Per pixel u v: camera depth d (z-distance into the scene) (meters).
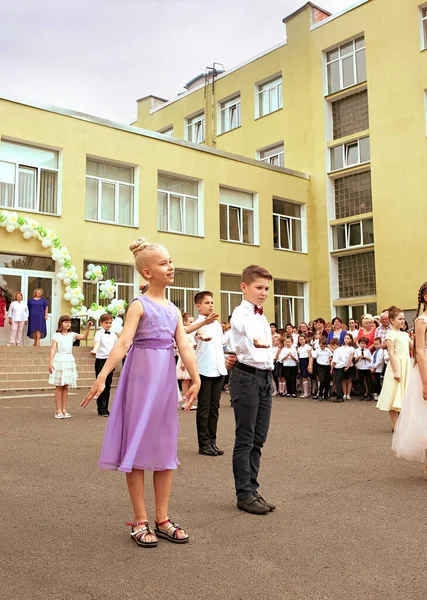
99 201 19.41
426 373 5.20
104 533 3.72
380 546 3.48
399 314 8.09
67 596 2.76
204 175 21.81
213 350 6.64
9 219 16.58
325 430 8.44
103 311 17.62
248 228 23.42
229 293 22.47
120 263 19.47
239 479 4.30
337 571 3.09
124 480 5.20
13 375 14.84
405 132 21.47
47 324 17.83
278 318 23.69
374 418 9.93
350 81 23.78
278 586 2.89
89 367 16.31
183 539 3.55
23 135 17.52
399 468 5.78
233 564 3.19
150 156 20.36
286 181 24.17
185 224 21.59
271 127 26.48
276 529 3.82
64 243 18.12
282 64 26.14
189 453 6.62
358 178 23.45
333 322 14.94
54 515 4.12
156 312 3.57
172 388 3.61
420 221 20.81
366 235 23.09
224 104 29.09
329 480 5.25
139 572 3.07
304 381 14.37
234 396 4.37
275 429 8.54
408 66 21.53
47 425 8.71
